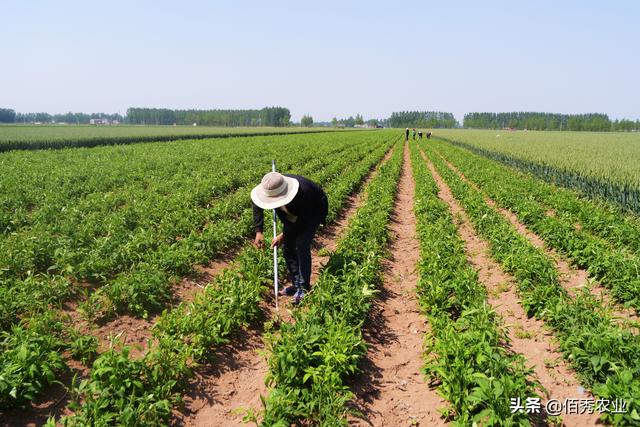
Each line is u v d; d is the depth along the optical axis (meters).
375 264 7.76
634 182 15.52
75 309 6.15
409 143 51.62
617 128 144.75
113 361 4.25
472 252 9.42
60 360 4.55
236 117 180.38
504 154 30.50
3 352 4.56
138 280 6.31
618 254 7.45
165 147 31.42
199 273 7.75
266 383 4.54
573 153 31.31
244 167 20.39
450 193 17.36
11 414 4.05
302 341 4.72
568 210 12.82
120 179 15.44
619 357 4.54
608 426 4.07
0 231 9.23
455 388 4.23
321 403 4.14
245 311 5.89
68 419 3.87
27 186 13.13
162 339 4.89
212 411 4.39
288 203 5.92
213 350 5.31
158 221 10.20
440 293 6.21
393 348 5.64
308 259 6.49
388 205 12.88
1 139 34.72
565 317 5.59
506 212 13.68
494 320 5.74
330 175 18.52
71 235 8.56
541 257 7.43
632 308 6.38
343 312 5.66
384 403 4.56
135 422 3.79
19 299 5.66
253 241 9.81
